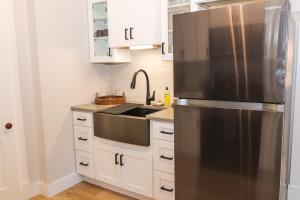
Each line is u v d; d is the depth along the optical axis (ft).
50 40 8.22
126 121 7.63
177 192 6.20
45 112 8.23
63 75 8.71
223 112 5.25
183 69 5.66
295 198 7.69
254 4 4.68
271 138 4.83
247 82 4.93
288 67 4.87
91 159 8.86
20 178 8.20
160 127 7.11
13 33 7.76
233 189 5.38
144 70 9.49
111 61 9.16
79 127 8.98
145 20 8.18
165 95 8.93
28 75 8.21
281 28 4.51
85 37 9.44
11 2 7.65
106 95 10.53
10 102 7.66
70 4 8.79
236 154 5.23
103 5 9.30
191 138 5.75
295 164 7.59
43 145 8.33
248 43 4.83
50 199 8.34
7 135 7.64
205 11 5.22
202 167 5.71
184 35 5.54
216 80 5.27
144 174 7.69
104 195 8.55
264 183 5.03
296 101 7.25
